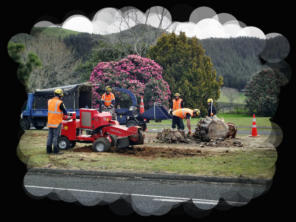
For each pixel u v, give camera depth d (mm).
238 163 8859
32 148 11586
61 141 11172
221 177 7340
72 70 33812
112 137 11359
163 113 15547
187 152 10578
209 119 13055
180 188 6988
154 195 6547
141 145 12094
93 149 10766
